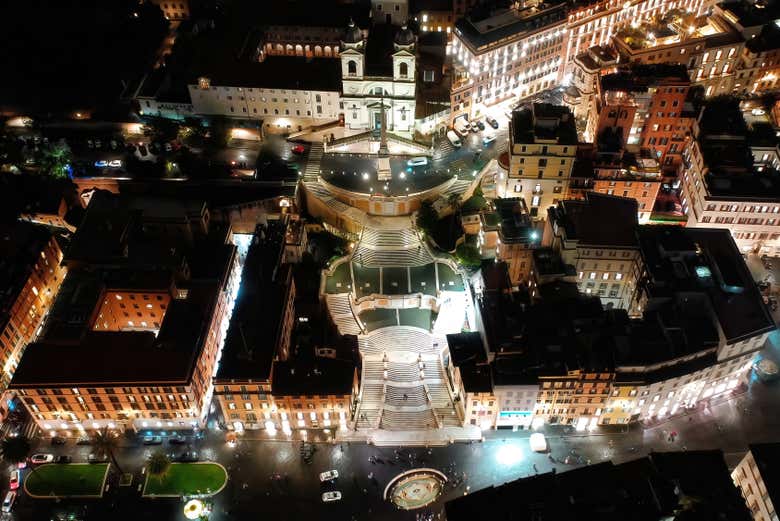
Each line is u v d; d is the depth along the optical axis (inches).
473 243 6850.4
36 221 6939.0
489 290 5767.7
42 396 5152.6
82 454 5329.7
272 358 5251.0
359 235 6973.4
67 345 5344.5
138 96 7805.1
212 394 5802.2
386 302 6446.9
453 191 7155.5
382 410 5610.2
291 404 5246.1
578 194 6909.5
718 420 5526.6
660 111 7076.8
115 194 6781.5
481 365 5369.1
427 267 6712.6
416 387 5812.0
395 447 5349.4
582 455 5305.1
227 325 6338.6
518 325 5329.7
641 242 5954.7
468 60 7869.1
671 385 5265.8
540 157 6609.3
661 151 7450.8
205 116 7805.1
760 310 5383.9
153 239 6373.0
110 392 5157.5
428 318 6412.4
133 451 5354.3
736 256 5851.4
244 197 7042.3
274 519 4909.0
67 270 6220.5
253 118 7805.1
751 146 6973.4
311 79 7613.2
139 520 4926.2
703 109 7160.4
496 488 4389.8
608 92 6894.7
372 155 7573.8
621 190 6835.6
